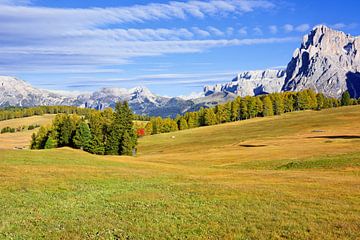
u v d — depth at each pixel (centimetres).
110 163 6006
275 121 17350
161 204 2806
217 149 10756
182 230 2094
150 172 4978
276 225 2184
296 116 18625
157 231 2073
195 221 2289
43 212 2522
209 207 2689
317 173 4956
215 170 5741
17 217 2359
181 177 4559
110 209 2638
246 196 3108
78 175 4153
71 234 1992
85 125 12256
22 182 3550
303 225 2181
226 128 17325
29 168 4450
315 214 2461
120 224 2211
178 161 8350
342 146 8131
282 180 4209
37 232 2034
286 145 9600
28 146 16925
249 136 13438
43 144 13938
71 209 2628
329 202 2855
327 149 7788
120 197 3083
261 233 2028
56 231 2055
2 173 3978
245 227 2148
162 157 9562
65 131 13000
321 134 11481
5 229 2081
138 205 2767
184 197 3081
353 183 3853
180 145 13675
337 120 14812
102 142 12225
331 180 4112
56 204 2781
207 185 3744
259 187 3584
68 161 5650
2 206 2661
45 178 3828
